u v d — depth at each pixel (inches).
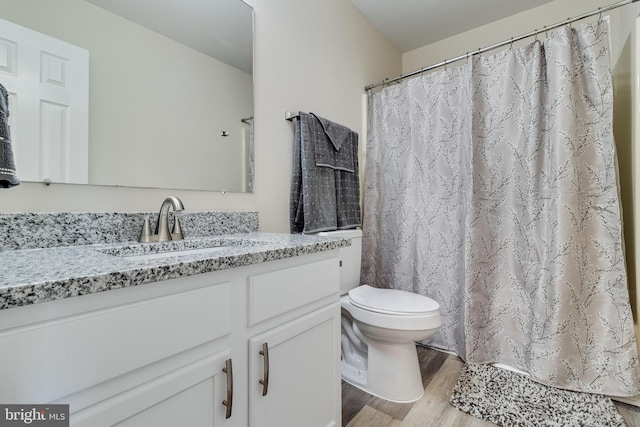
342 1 81.0
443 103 75.7
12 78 32.3
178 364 24.2
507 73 66.7
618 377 54.1
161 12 45.6
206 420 26.1
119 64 40.9
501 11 86.9
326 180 65.4
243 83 56.6
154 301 22.5
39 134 34.0
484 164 69.2
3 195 31.9
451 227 74.3
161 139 45.3
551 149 59.4
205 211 50.4
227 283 27.9
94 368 19.4
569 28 59.1
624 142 60.8
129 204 41.9
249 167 57.5
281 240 41.9
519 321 65.3
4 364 16.3
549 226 59.3
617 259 55.3
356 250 70.0
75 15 36.9
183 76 48.1
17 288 16.2
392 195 84.4
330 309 41.3
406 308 53.9
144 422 22.0
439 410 51.9
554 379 57.7
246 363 29.6
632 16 56.5
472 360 67.4
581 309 57.2
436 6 85.2
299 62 67.9
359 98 87.5
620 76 63.4
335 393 41.9
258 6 59.4
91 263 23.2
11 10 32.3
